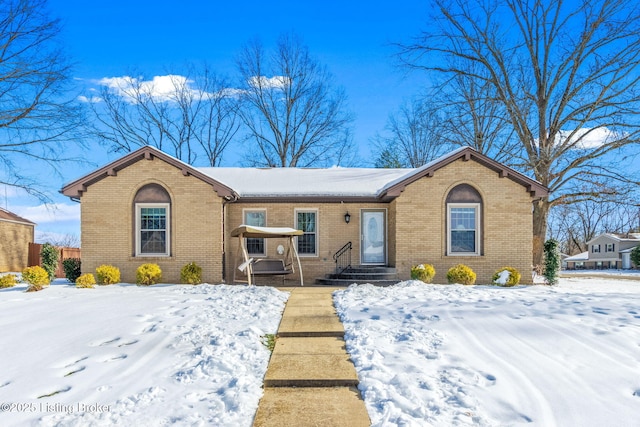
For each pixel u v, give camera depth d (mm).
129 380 6250
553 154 26344
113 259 17344
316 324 9352
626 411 5262
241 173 22031
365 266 19094
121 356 7273
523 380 6117
